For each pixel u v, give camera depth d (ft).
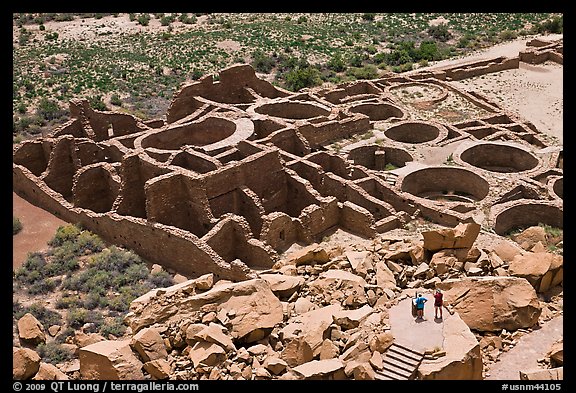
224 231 120.06
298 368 77.66
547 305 93.91
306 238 126.72
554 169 154.20
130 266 120.47
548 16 353.51
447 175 152.66
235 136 153.89
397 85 216.74
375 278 96.17
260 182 136.87
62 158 151.23
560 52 252.42
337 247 108.17
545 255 97.91
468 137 172.55
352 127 174.19
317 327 82.89
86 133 164.76
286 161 146.72
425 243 100.63
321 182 142.92
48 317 105.70
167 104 233.55
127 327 99.55
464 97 208.64
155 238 122.52
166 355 83.61
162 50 295.89
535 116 200.34
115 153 153.69
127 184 136.46
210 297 89.35
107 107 226.79
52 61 271.28
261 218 128.57
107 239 132.36
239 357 80.94
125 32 334.03
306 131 164.14
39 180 145.48
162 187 125.70
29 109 221.87
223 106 176.86
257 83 198.29
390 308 87.35
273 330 86.33
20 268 119.34
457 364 76.84
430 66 271.69
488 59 248.93
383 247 105.81
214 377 78.79
